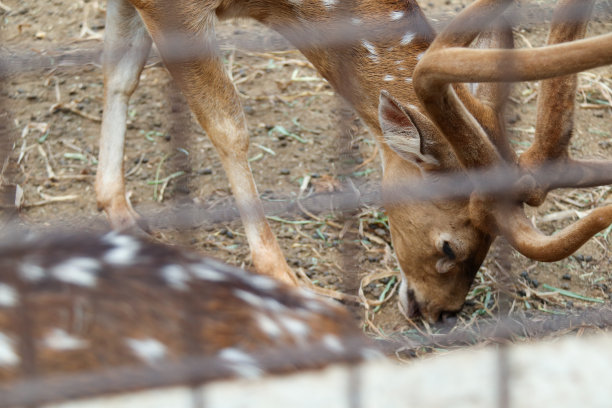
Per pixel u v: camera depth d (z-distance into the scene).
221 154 7.24
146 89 9.97
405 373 3.34
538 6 7.09
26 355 3.20
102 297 3.42
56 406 3.03
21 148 8.95
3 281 3.42
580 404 3.20
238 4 7.40
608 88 10.09
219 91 7.09
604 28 10.30
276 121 9.69
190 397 3.14
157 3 6.90
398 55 7.21
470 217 6.64
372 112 7.39
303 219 8.36
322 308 3.82
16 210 7.91
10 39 10.16
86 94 9.80
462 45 5.45
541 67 4.85
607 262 7.94
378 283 7.66
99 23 10.64
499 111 6.61
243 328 3.49
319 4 7.28
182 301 3.50
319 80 10.32
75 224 8.00
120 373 3.13
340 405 3.14
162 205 8.38
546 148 6.48
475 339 6.91
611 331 6.81
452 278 6.96
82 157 9.01
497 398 3.21
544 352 3.47
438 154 6.49
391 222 7.11
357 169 8.89
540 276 7.72
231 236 8.06
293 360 3.40
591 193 8.73
